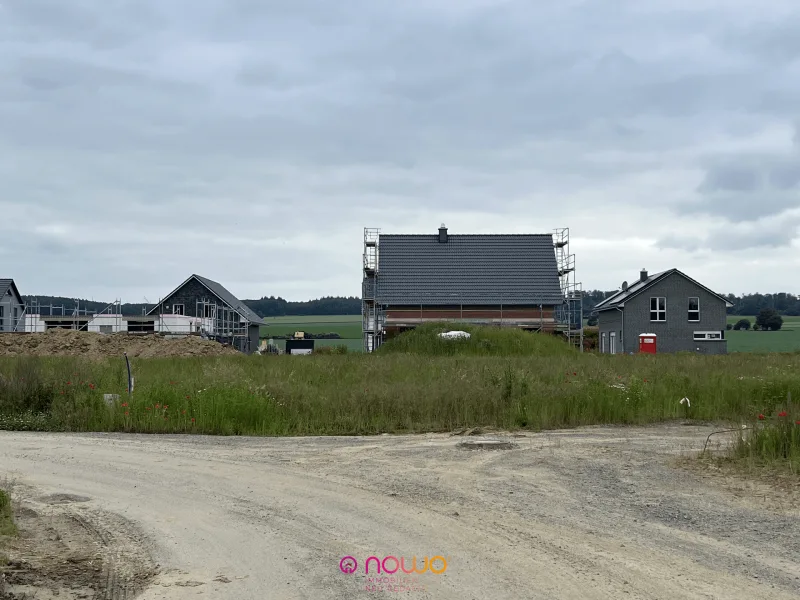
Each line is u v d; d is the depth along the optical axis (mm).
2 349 40594
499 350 36219
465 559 6387
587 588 5648
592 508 8055
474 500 8453
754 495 8562
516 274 56938
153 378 17875
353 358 28531
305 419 14547
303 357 30625
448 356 31359
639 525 7367
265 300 154875
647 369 21047
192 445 12344
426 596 5559
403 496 8688
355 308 156750
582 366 22281
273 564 6348
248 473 10039
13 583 5871
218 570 6223
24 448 11984
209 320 61375
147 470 10266
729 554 6426
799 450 10500
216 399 14672
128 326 56438
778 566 6105
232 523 7621
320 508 8180
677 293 56188
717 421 15055
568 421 14766
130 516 7914
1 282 61531
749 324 95000
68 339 42094
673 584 5707
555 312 56125
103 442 12633
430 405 14914
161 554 6652
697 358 28188
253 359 28531
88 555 6617
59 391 15703
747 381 17125
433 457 11109
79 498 8727
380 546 6801
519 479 9547
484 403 15062
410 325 55375
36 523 7648
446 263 57438
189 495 8828
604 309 60000
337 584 5840
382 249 58000
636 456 11094
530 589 5648
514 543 6812
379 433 13797
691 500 8367
